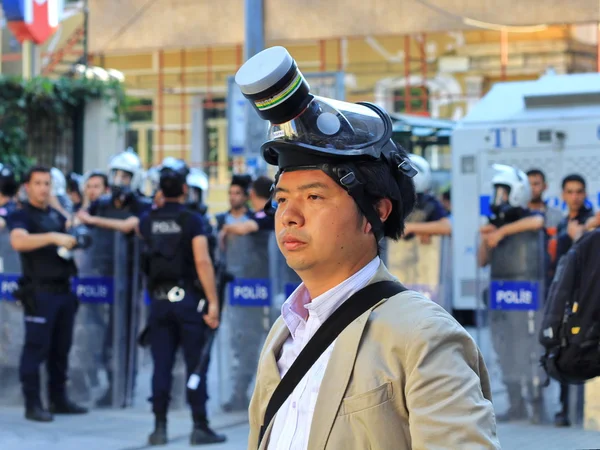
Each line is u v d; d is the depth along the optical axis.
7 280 9.45
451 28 11.70
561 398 8.09
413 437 2.04
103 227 9.10
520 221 8.16
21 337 9.42
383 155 2.29
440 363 2.05
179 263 7.51
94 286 9.25
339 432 2.10
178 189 7.59
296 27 11.80
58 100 17.33
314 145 2.20
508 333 8.24
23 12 19.55
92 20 13.87
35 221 8.46
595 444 7.30
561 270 4.55
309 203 2.24
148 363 11.05
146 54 27.88
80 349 9.23
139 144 27.98
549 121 12.73
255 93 2.17
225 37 13.44
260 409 2.38
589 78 12.88
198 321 7.54
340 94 11.05
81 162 17.59
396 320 2.12
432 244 8.80
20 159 16.73
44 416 8.60
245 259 9.17
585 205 8.26
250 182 9.68
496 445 2.01
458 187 13.54
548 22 11.30
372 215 2.27
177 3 13.59
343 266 2.24
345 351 2.14
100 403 9.30
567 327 4.46
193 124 27.69
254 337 9.16
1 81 16.95
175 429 8.32
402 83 26.12
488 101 13.47
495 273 8.31
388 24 11.73
